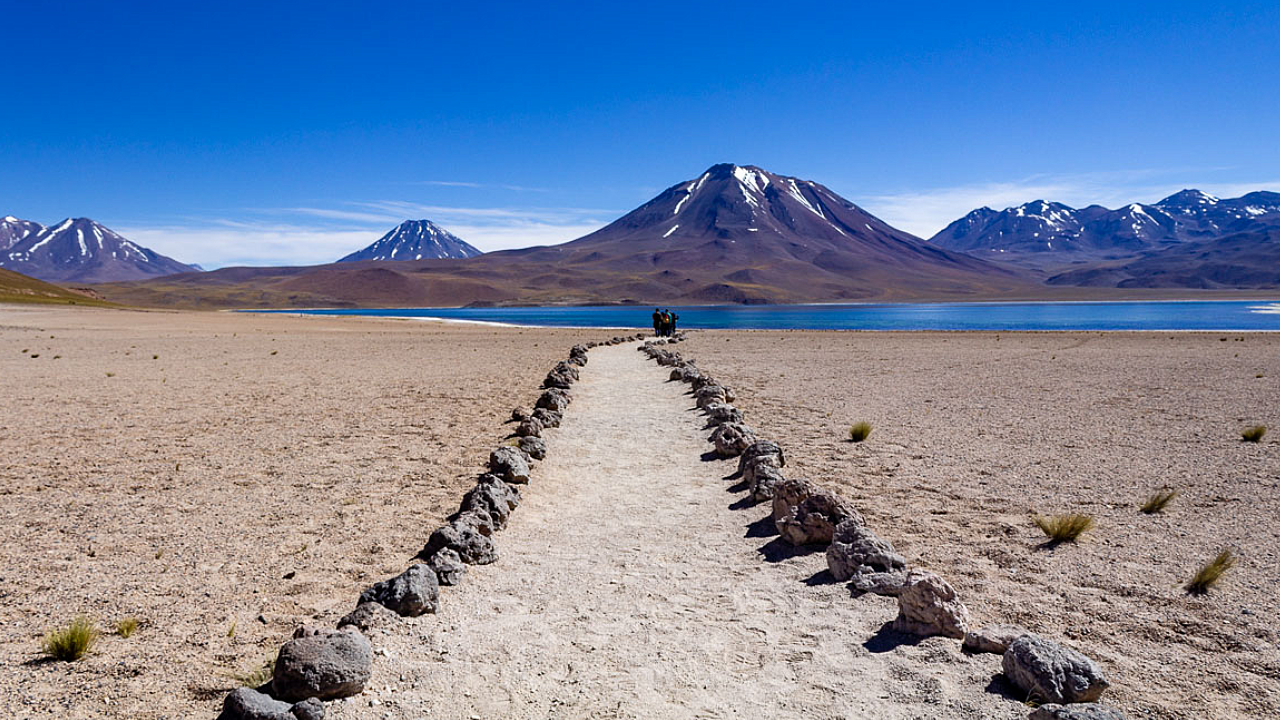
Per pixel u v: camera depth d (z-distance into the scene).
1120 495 9.62
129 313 94.81
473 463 12.11
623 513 9.30
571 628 5.86
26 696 4.75
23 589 6.68
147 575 7.06
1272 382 22.19
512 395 20.98
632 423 15.88
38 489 10.35
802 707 4.64
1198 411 16.52
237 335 57.56
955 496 9.75
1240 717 4.46
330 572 7.18
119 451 13.05
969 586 6.64
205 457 12.55
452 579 6.78
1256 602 6.18
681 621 6.00
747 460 10.88
